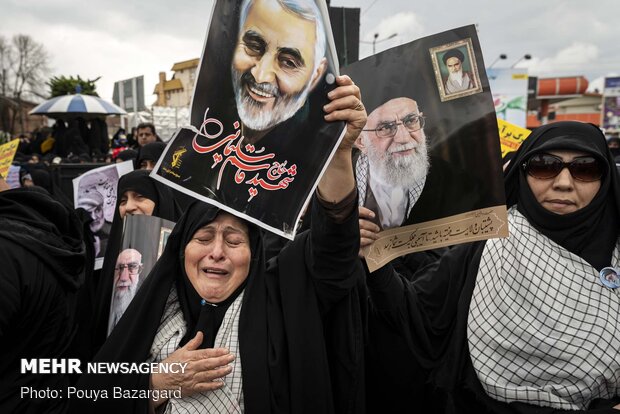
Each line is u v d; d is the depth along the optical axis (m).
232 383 1.47
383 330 2.03
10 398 1.52
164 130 11.18
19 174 5.90
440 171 1.59
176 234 1.60
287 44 1.32
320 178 1.32
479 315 1.58
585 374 1.43
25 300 1.53
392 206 1.65
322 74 1.32
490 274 1.59
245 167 1.35
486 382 1.52
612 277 1.50
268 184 1.34
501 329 1.53
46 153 9.86
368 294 1.82
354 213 1.47
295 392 1.48
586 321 1.46
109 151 10.36
